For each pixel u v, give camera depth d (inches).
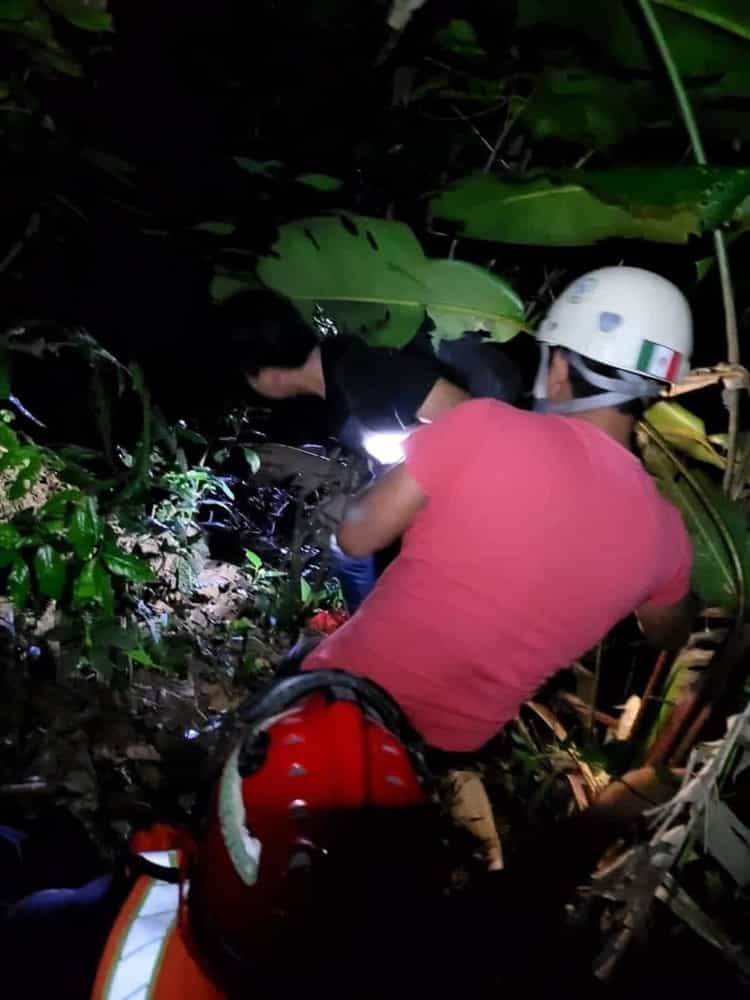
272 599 147.0
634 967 80.1
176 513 145.9
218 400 168.9
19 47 102.0
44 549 105.4
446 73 120.6
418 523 77.6
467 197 85.4
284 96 137.7
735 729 80.0
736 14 80.3
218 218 136.5
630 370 76.2
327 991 58.6
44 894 70.3
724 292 86.6
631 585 77.5
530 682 79.4
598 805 91.4
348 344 93.7
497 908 78.2
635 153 101.0
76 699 117.2
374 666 77.7
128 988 59.9
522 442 73.9
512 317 90.0
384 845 62.6
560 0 86.0
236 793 62.2
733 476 94.2
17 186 118.9
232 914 59.2
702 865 91.4
